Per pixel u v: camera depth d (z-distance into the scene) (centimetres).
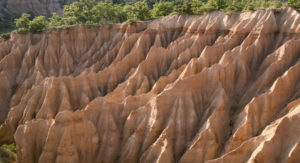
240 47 3566
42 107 3494
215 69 3212
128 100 3247
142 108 3111
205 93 3183
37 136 2994
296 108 2433
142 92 3678
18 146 2984
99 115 3144
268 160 2211
